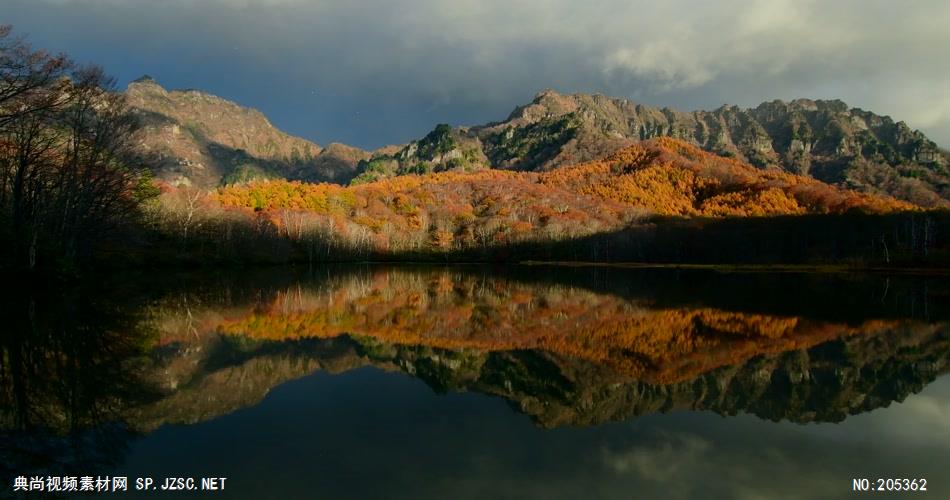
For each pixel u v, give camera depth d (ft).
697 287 188.34
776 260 356.59
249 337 78.48
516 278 243.19
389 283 203.10
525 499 30.27
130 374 53.88
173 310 103.19
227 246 270.05
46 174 128.06
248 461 34.32
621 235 426.10
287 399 48.70
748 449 39.09
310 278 219.82
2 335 68.74
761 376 60.29
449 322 99.91
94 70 127.54
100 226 148.15
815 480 34.06
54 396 45.73
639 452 38.14
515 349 75.31
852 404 50.14
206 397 48.11
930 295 154.92
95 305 101.40
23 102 101.81
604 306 127.85
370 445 37.96
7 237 114.83
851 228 363.35
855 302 135.44
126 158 143.54
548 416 45.75
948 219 346.95
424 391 52.65
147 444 36.83
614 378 59.21
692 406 49.19
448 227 470.80
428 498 29.81
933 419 46.29
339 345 75.05
